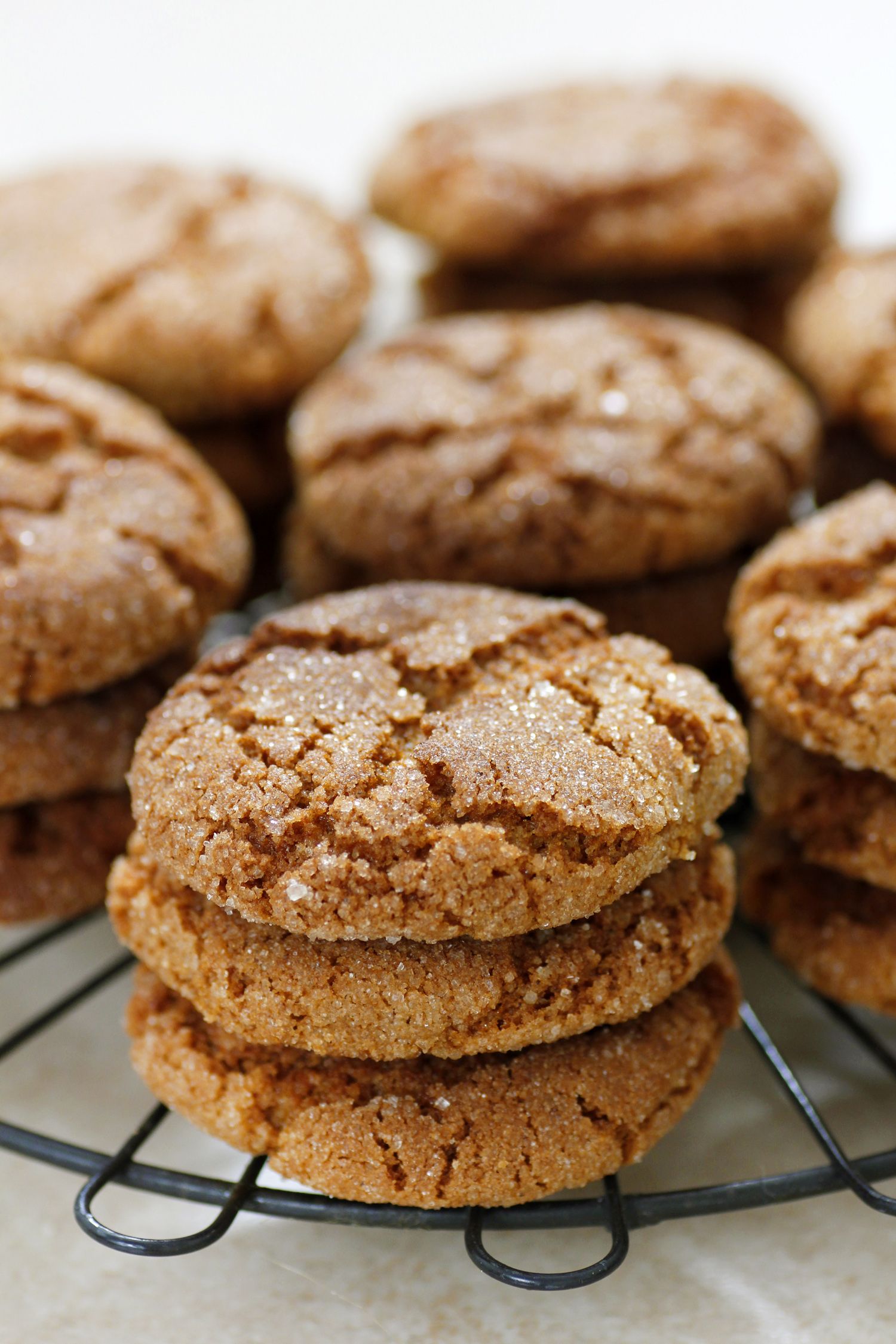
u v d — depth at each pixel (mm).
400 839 292
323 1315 304
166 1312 304
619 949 301
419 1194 298
